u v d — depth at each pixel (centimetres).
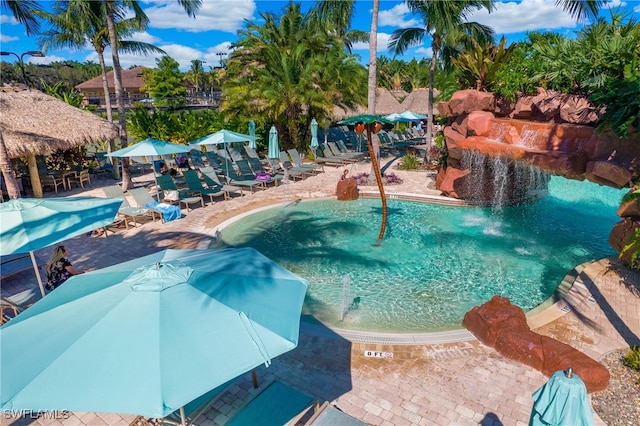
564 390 373
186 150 1568
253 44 2617
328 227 1365
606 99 895
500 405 560
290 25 2758
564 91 1104
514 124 1212
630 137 874
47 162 1970
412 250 1170
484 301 886
